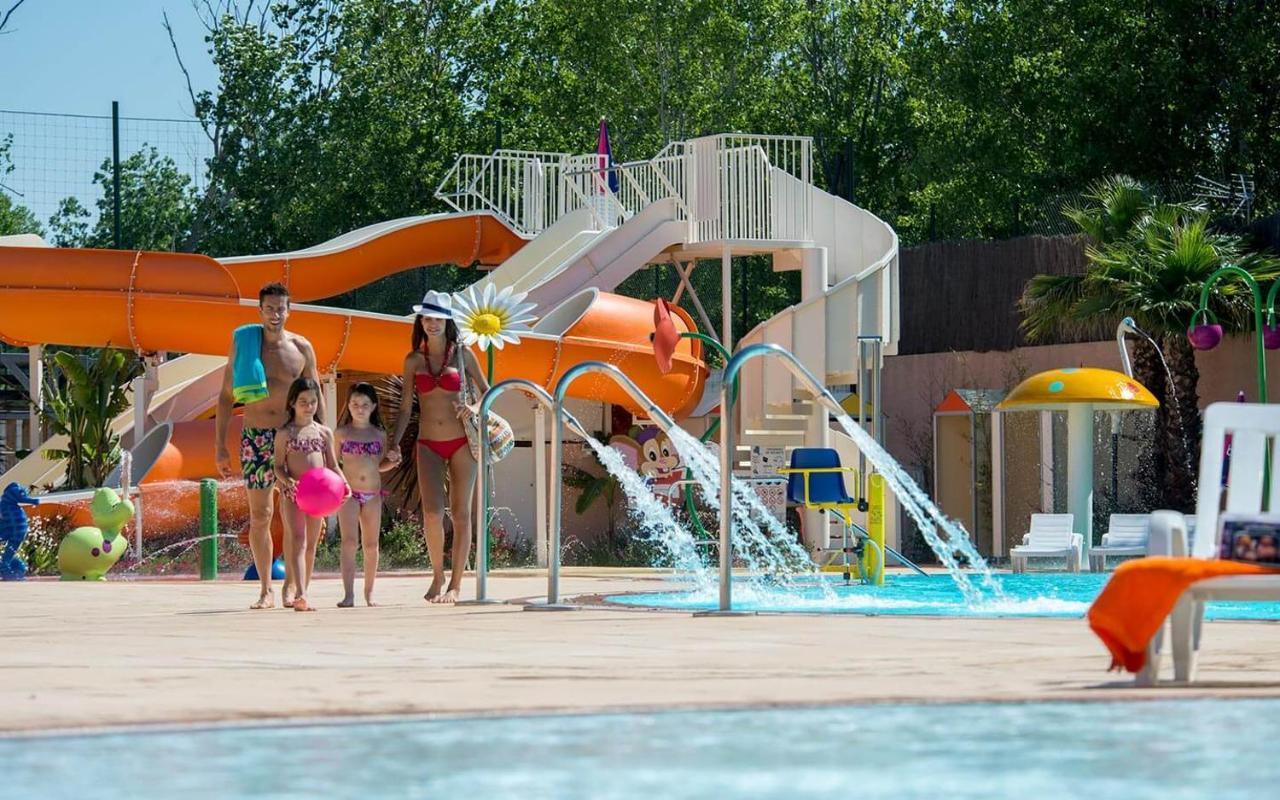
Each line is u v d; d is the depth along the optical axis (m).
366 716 4.12
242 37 46.00
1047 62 42.78
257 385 10.83
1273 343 18.98
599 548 24.56
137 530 20.78
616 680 5.18
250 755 3.50
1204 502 5.49
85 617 10.21
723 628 8.34
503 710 4.22
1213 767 3.26
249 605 11.85
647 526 23.59
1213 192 30.84
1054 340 27.62
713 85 49.53
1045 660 6.04
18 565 19.31
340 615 10.15
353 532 11.48
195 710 4.23
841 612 10.13
